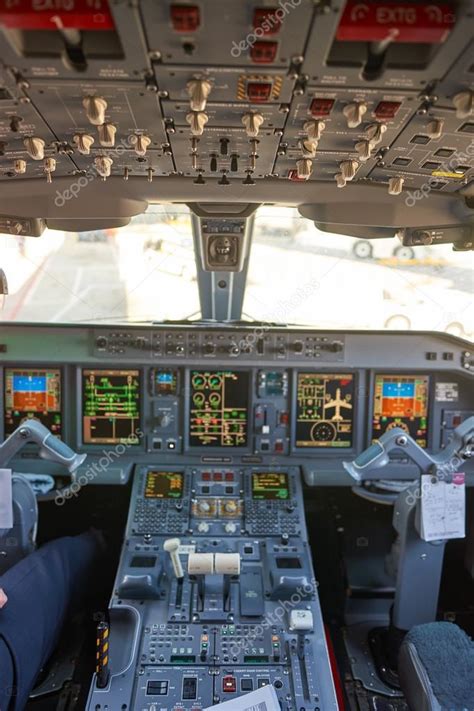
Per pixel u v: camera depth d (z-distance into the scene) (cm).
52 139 82
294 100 68
